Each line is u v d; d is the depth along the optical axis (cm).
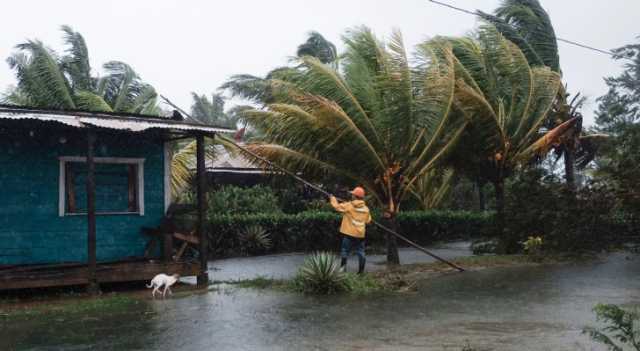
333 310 853
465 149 1717
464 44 1770
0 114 931
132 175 1218
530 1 2184
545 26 2169
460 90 1527
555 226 1537
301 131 1394
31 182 1108
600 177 1697
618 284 1066
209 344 662
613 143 1603
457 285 1091
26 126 1043
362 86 1409
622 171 1541
